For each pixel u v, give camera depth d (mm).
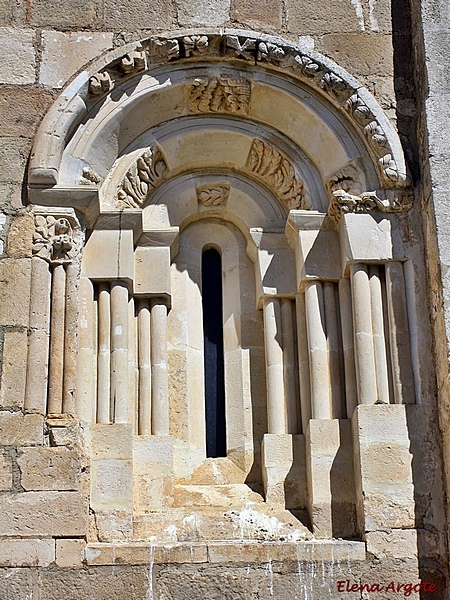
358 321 7879
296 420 8094
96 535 7426
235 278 8711
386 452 7496
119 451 7652
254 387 8398
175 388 8297
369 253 7984
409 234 8047
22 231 7848
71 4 8523
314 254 8203
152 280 8312
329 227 8281
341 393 7945
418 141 8211
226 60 8406
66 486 7262
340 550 7258
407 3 8695
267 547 7238
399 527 7328
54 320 7680
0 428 7344
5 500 7203
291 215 8266
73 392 7527
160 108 8445
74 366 7594
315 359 7992
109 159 8297
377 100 8352
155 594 7098
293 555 7227
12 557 7094
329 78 8281
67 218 7910
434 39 8234
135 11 8523
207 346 8625
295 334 8336
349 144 8266
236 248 8789
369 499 7379
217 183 8703
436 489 7434
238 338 8531
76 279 7824
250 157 8641
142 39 8352
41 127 8055
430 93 8070
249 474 8148
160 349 8211
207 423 8438
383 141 8117
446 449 7398
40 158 7949
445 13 8336
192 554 7199
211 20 8531
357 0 8664
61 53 8367
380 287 7992
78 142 8141
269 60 8352
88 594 7066
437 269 7648
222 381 8539
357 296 7934
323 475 7668
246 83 8391
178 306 8523
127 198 8320
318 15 8594
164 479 7824
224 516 7703
